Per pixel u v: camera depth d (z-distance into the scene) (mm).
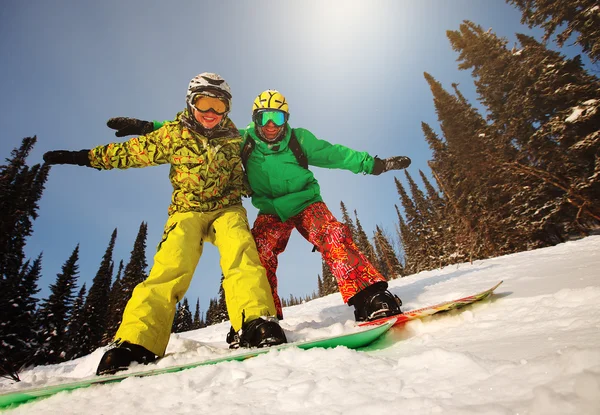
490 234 13430
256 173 2826
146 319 1673
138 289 1787
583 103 11930
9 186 19531
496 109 18922
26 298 15914
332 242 2516
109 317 26609
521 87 16047
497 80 18719
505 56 18250
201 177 2248
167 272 1890
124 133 2721
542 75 14367
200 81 2293
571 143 12664
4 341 12773
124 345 1554
